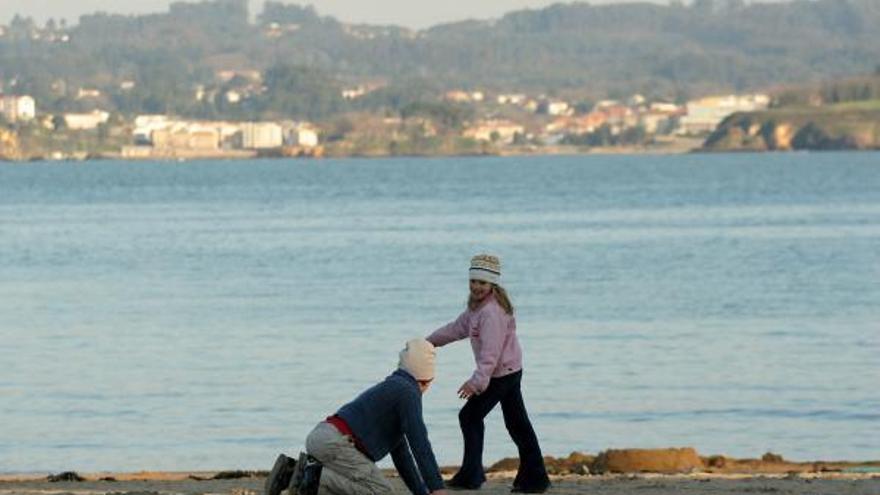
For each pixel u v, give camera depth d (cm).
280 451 6338
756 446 6400
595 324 11081
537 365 8769
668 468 5206
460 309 12275
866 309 11956
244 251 19675
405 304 12700
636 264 16975
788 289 13750
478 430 4172
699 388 7906
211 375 8500
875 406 7331
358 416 3603
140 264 17762
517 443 4203
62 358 9338
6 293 14188
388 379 3638
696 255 18262
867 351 9362
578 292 13700
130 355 9456
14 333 10781
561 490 4312
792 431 6744
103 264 17850
